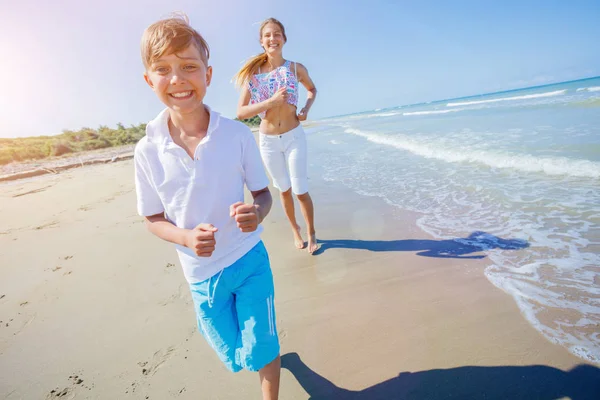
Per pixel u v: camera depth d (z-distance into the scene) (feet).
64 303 9.81
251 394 5.79
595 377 5.19
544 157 17.08
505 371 5.56
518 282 7.91
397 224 12.68
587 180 13.58
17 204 26.48
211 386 6.08
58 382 6.68
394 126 55.88
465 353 6.06
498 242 10.00
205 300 4.91
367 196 16.93
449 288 8.12
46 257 13.75
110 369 6.88
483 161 19.39
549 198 12.53
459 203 13.76
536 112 40.78
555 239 9.59
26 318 9.23
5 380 6.89
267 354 4.59
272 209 16.94
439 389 5.41
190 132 4.75
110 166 52.60
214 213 4.70
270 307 4.92
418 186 17.17
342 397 5.53
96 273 11.65
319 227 13.57
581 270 8.00
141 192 4.83
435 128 41.19
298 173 10.54
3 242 16.39
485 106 74.90
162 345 7.40
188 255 4.84
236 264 4.85
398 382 5.66
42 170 54.75
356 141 43.50
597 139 19.21
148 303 9.25
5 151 119.03
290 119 10.46
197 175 4.51
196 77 4.39
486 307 7.20
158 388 6.20
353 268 9.78
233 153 4.72
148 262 12.04
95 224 17.93
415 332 6.79
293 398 5.64
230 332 4.96
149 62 4.37
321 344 6.82
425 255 9.96
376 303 7.96
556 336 6.12
